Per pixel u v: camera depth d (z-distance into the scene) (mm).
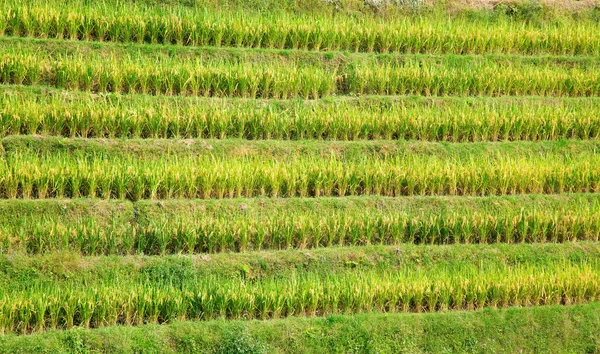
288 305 26906
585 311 28266
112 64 34000
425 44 39406
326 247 29703
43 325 25453
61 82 33750
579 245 31281
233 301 26578
